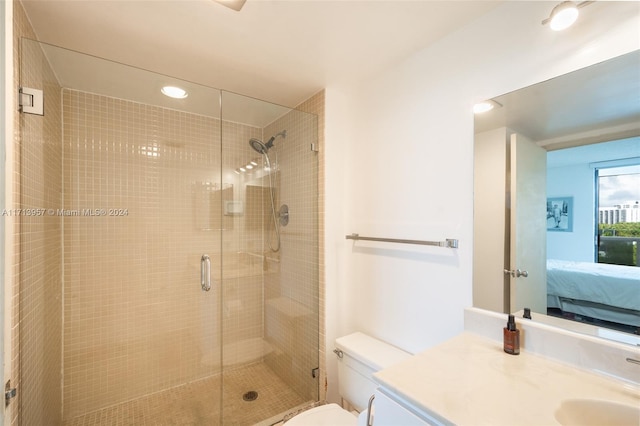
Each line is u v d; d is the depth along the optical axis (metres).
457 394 0.79
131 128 1.91
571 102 1.00
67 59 1.42
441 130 1.39
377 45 1.44
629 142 0.89
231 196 2.26
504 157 1.18
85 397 1.81
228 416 1.85
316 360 1.95
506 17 1.16
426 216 1.46
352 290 1.92
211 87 1.89
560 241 1.05
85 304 1.80
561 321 1.03
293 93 2.01
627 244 0.89
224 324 2.27
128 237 1.94
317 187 1.95
